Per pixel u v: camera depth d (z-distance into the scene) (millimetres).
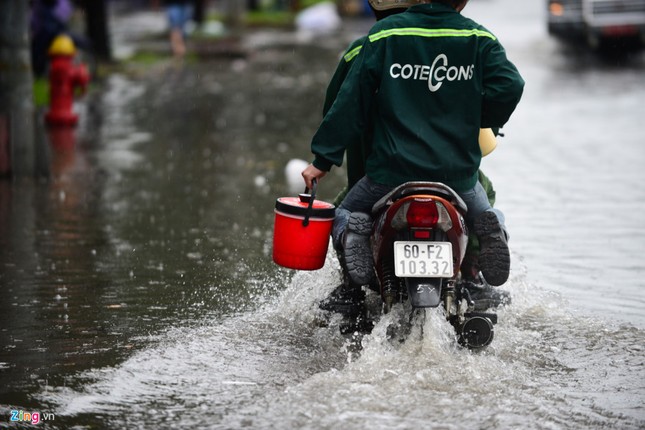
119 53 61344
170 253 17844
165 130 34375
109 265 16969
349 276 12719
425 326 12039
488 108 12016
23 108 26000
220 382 11445
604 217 20359
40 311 14289
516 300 14484
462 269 13320
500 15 88750
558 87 44250
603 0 57219
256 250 18094
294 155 29062
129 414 10500
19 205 22297
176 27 61406
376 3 12977
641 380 11492
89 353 12469
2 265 16953
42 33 45250
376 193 12188
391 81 11805
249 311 14352
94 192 23828
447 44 11805
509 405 10586
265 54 64125
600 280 15820
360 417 10227
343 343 12898
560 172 25625
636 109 37000
